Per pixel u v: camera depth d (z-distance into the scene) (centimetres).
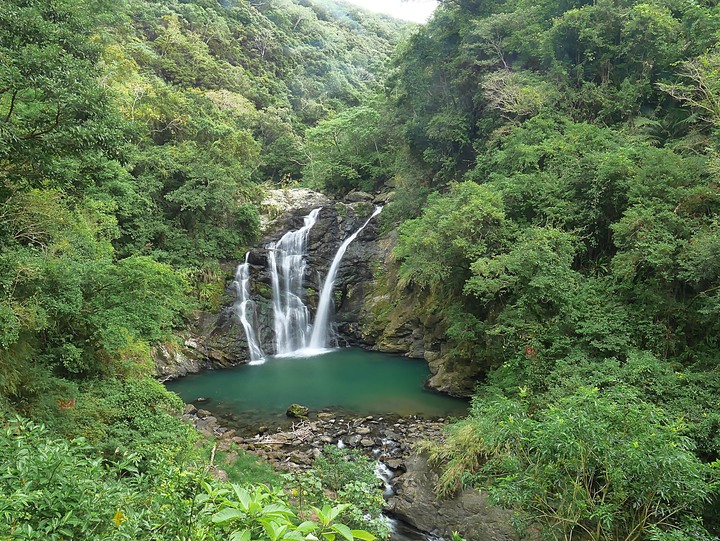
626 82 1955
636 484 672
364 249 2878
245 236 2850
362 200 3403
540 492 730
